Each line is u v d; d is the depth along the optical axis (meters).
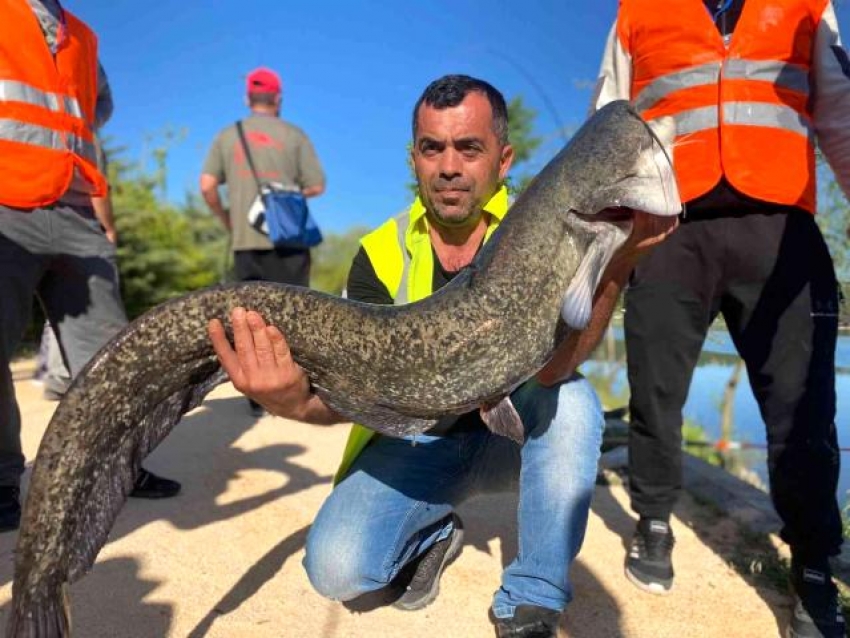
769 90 1.34
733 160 1.33
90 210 1.82
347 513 1.27
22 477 1.96
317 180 3.07
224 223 3.16
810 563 1.29
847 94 1.31
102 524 1.00
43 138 1.65
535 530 1.20
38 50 1.66
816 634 1.25
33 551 0.94
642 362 1.45
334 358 1.06
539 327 1.06
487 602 1.39
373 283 1.37
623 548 1.63
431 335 1.05
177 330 1.02
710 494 1.94
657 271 1.43
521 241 1.05
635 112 1.10
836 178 1.40
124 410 1.01
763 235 1.34
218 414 2.81
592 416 1.26
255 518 1.75
